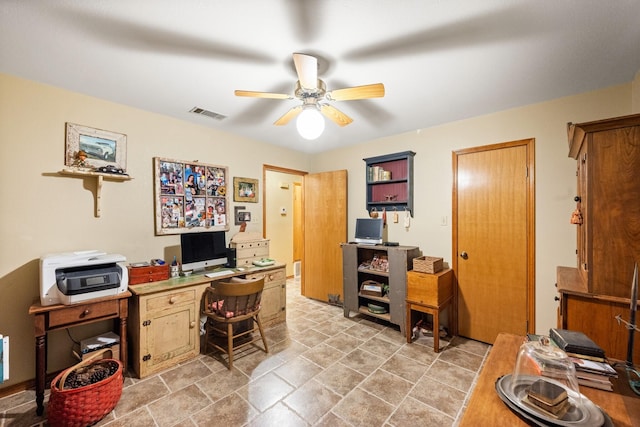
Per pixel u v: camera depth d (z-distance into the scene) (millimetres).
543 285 2578
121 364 1976
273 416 1799
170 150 2924
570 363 987
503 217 2785
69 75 2059
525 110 2648
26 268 2109
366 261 3697
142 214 2729
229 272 2922
